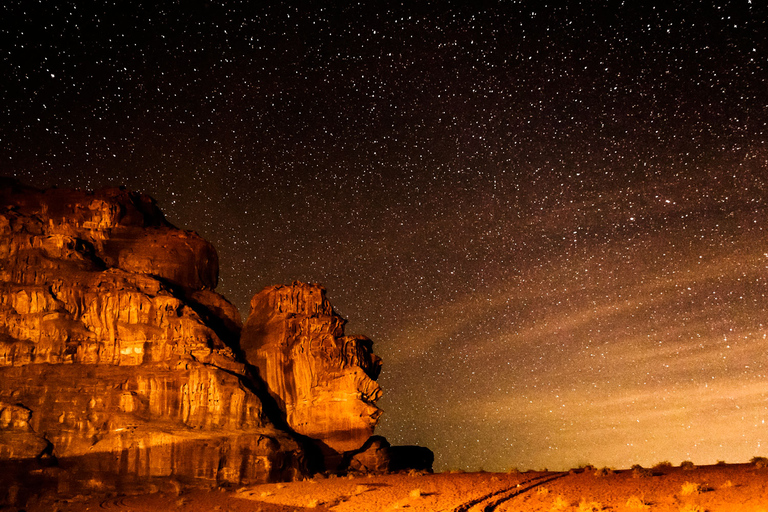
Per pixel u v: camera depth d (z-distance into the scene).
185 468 32.44
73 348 35.56
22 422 32.66
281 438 34.69
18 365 34.53
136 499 30.77
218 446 33.03
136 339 36.19
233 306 42.81
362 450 38.19
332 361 39.62
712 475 25.52
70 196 42.91
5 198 41.31
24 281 36.91
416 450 40.66
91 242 41.06
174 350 36.47
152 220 45.72
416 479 31.44
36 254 37.84
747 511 20.50
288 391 39.44
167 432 33.00
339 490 30.02
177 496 31.09
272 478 33.38
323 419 38.28
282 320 40.97
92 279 37.62
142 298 37.06
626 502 23.17
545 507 24.33
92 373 34.81
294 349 40.00
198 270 43.41
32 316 35.69
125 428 33.09
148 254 41.94
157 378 34.84
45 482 31.27
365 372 39.78
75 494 31.22
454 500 26.39
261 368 40.06
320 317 41.38
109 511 29.08
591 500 24.34
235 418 34.84
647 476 27.14
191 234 44.56
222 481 32.62
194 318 38.00
